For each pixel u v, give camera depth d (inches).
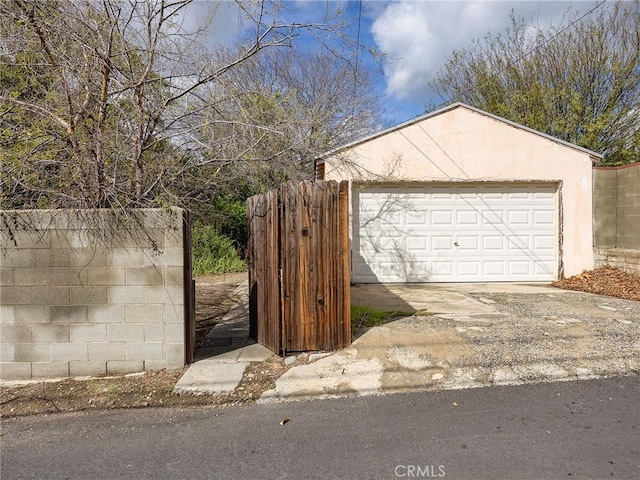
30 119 160.7
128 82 173.9
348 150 331.6
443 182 336.8
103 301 151.6
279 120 202.4
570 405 126.6
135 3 171.2
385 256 338.6
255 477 93.0
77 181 153.3
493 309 233.5
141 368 153.3
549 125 526.9
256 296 191.3
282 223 168.2
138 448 106.7
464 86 633.0
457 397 134.0
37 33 160.9
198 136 186.5
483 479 90.4
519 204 341.4
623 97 497.7
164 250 152.2
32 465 99.6
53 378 150.3
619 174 327.9
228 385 142.4
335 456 100.7
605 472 92.4
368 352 165.8
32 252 149.3
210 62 188.4
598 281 310.8
